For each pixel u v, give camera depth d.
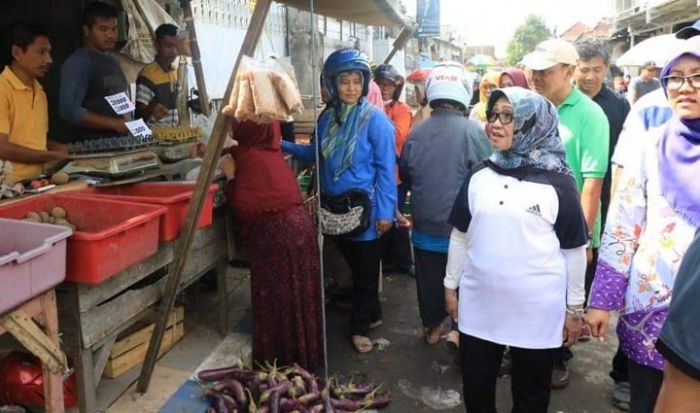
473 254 2.31
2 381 2.44
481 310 2.30
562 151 2.24
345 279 4.34
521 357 2.29
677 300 0.90
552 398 3.16
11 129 3.06
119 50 5.24
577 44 3.43
